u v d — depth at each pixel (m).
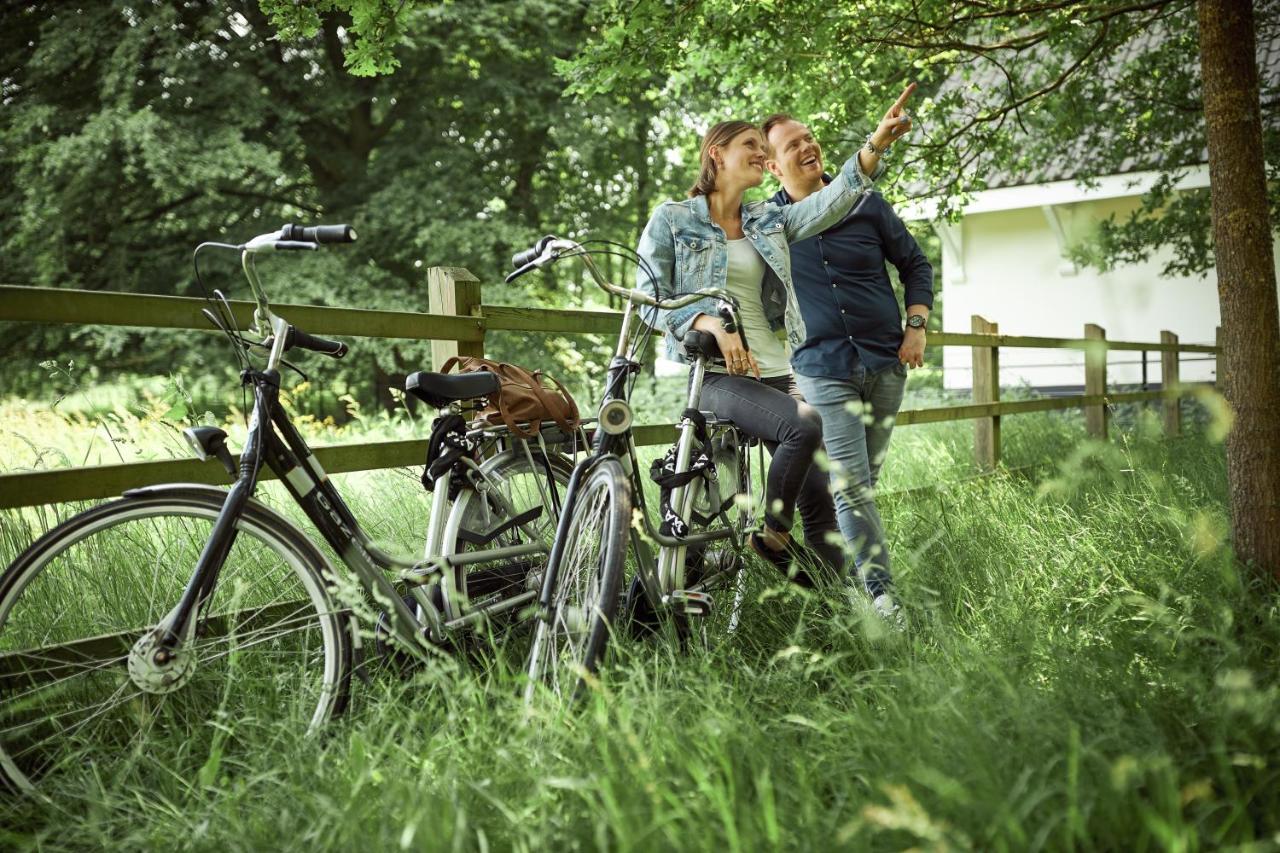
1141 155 8.91
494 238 15.98
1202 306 13.40
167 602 2.93
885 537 4.08
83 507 3.73
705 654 2.81
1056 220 14.16
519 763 2.21
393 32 4.42
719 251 3.51
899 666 2.83
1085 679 2.55
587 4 17.17
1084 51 7.27
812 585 3.53
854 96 6.96
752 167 3.53
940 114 7.26
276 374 2.67
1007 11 6.20
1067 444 8.16
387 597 2.83
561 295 19.67
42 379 14.83
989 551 4.03
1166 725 2.28
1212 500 4.80
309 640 2.98
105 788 2.36
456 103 17.14
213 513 2.56
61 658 2.62
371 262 16.47
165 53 15.22
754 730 2.26
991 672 2.46
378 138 18.05
